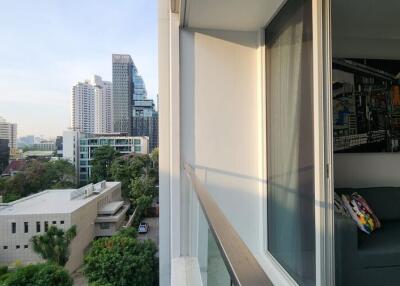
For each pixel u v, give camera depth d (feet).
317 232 5.38
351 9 7.80
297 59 6.41
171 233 8.78
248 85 8.99
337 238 5.98
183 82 8.84
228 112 8.93
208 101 8.89
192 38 8.86
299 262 6.34
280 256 7.52
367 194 8.66
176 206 8.71
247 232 8.89
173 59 8.77
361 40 9.85
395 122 9.86
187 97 8.86
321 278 5.28
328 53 5.34
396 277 6.07
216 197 8.86
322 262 5.29
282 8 7.30
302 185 6.16
